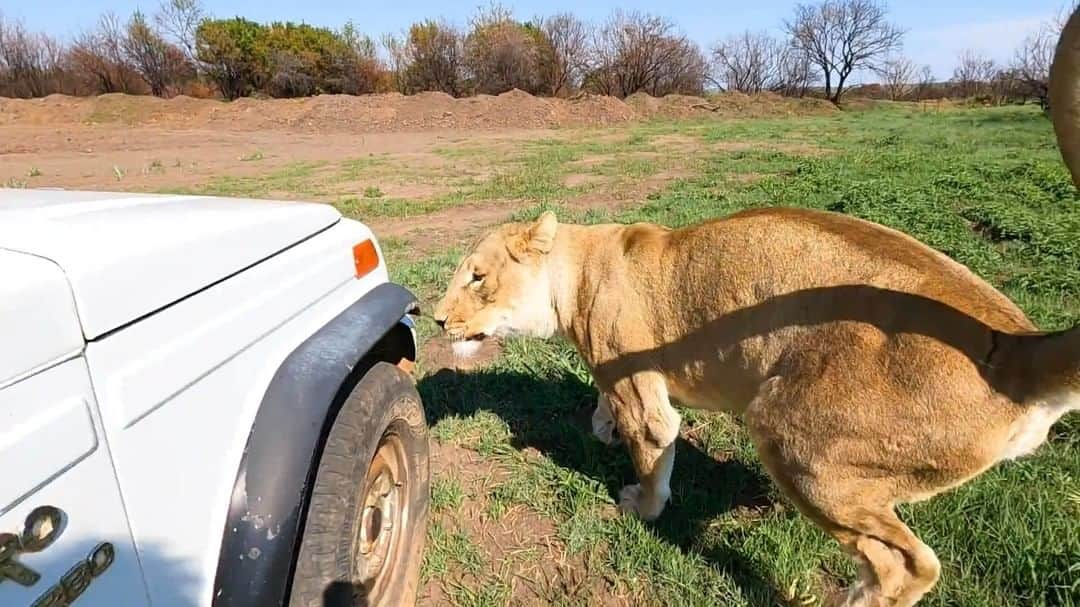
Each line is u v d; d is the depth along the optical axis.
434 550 3.18
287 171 17.88
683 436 4.10
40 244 1.48
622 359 3.27
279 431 1.93
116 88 42.94
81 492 1.34
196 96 43.69
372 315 2.59
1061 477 3.34
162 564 1.55
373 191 13.56
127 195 2.60
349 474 2.20
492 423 4.23
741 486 3.62
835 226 2.68
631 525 3.30
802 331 2.58
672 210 9.72
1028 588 2.76
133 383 1.51
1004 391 2.17
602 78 45.78
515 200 12.33
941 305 2.30
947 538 3.00
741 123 31.56
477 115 32.34
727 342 2.87
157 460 1.56
